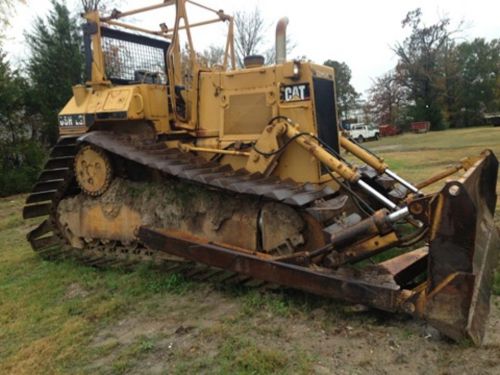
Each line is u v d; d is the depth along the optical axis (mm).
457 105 51812
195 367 3268
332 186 5102
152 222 5441
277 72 5141
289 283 3992
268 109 5211
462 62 53188
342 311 3906
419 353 3232
